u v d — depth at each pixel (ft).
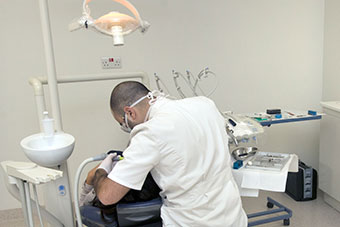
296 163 6.28
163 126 3.64
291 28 8.87
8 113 7.51
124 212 4.09
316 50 9.11
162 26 8.06
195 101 4.26
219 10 8.34
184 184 3.81
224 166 4.13
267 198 8.12
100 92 8.03
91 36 7.65
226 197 4.12
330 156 7.74
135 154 3.59
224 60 8.64
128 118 4.18
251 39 8.70
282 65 9.04
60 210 4.31
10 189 3.80
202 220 3.93
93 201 4.67
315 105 9.44
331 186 7.79
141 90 4.18
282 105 9.28
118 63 7.95
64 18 7.42
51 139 3.93
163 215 4.10
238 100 8.95
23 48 7.30
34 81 4.35
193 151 3.77
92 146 8.24
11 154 7.73
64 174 4.18
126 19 3.88
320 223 7.37
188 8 8.14
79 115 7.99
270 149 9.39
